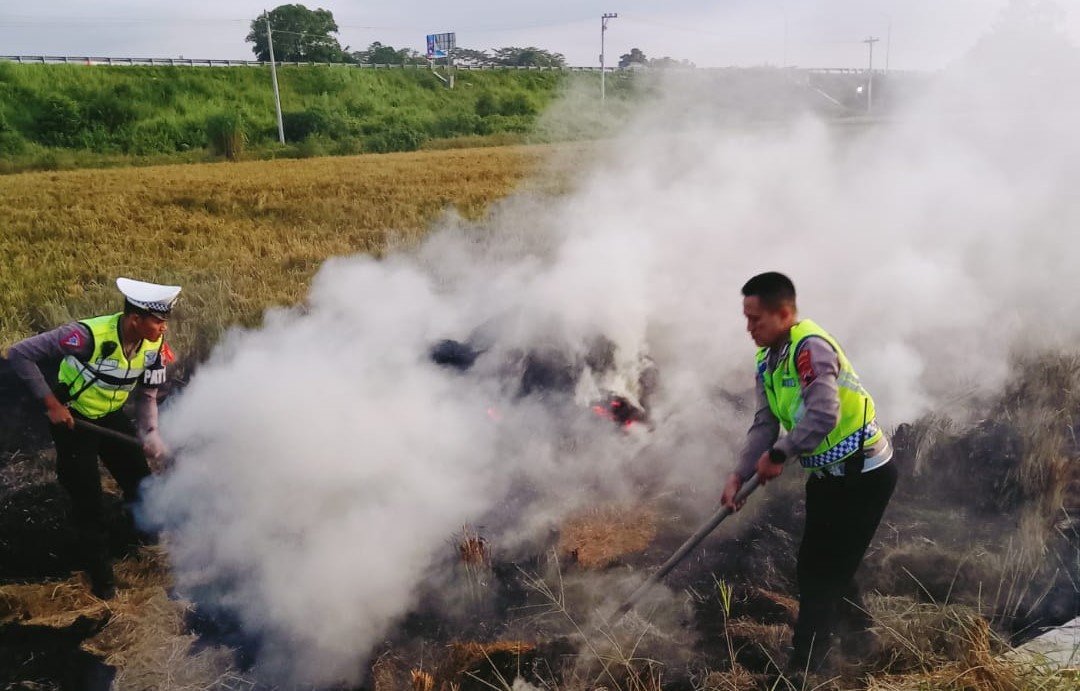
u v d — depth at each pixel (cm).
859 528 302
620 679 319
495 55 6206
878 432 300
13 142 3612
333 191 1747
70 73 4419
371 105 4831
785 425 306
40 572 414
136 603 385
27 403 594
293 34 7038
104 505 439
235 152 3562
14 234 1259
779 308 294
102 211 1542
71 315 768
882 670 316
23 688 330
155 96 4456
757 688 311
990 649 321
